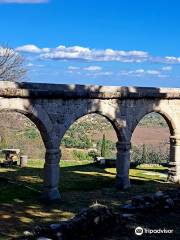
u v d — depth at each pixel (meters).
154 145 73.12
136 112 27.33
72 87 24.20
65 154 54.91
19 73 40.06
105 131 84.31
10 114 50.12
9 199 22.84
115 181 28.95
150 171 33.94
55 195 23.20
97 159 38.19
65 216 19.69
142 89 27.89
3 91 20.52
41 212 20.36
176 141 29.50
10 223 18.16
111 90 26.14
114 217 14.15
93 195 24.55
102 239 13.11
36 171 32.19
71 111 23.78
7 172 31.27
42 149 58.16
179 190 17.98
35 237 13.24
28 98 21.66
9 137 61.59
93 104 24.86
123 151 26.94
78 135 75.69
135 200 16.50
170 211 16.45
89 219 13.50
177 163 29.58
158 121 112.62
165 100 28.69
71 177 30.11
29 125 73.00
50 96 22.47
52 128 22.92
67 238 12.98
